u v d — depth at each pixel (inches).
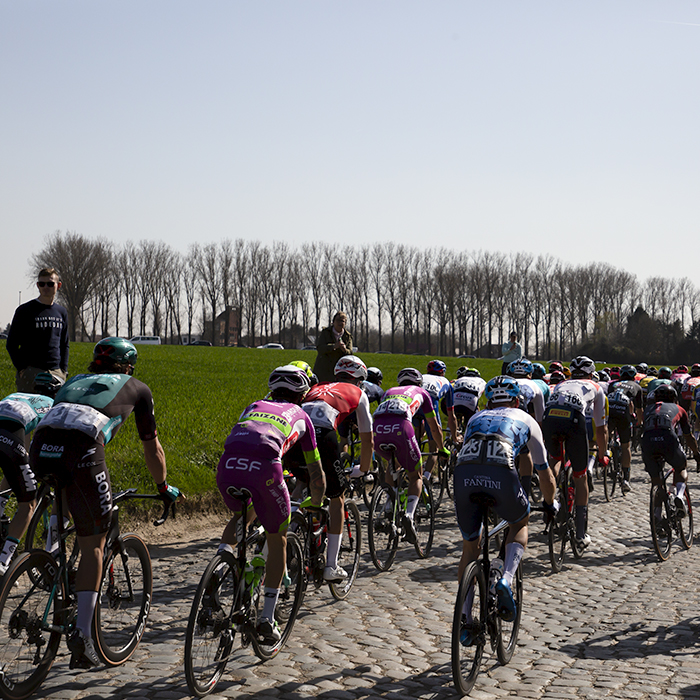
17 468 209.3
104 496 165.6
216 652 169.5
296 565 202.7
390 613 229.3
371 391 409.1
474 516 185.5
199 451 446.3
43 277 282.0
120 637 182.2
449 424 420.2
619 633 216.4
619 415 465.4
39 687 164.2
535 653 198.8
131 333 4606.3
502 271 4662.9
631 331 4286.4
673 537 333.7
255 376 1218.6
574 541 309.1
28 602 159.5
